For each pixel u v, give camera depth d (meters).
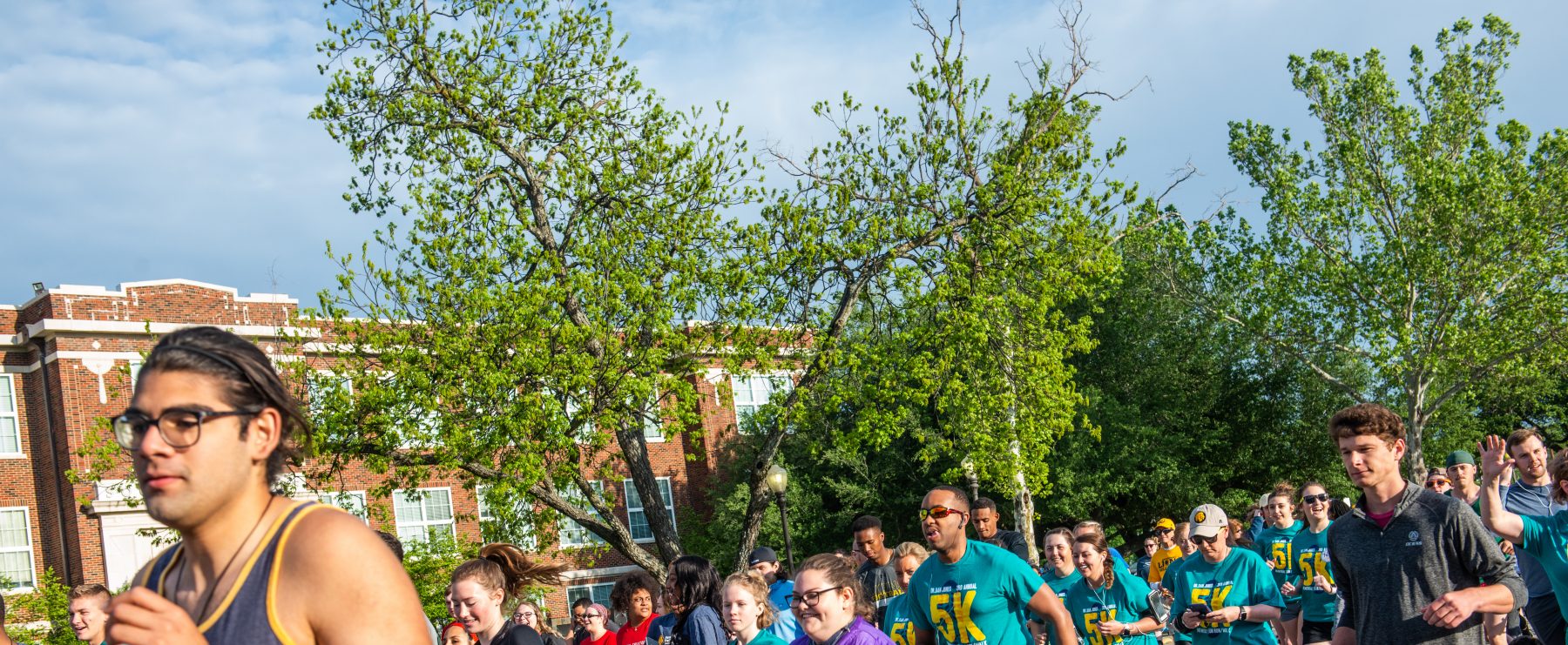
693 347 23.73
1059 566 10.59
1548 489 9.07
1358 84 37.25
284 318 35.09
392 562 2.18
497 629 7.33
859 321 27.30
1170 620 10.33
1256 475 44.22
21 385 34.09
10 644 6.83
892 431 23.77
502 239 23.06
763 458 24.52
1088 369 41.62
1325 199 37.16
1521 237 34.22
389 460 22.50
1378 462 5.67
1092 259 24.95
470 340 21.64
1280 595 9.84
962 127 24.53
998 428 23.78
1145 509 40.09
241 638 2.07
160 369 2.14
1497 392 40.03
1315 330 37.75
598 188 23.98
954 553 7.62
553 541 24.41
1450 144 37.78
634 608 10.76
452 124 23.62
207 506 2.12
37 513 33.50
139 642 1.95
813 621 6.32
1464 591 5.29
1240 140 38.72
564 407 22.27
